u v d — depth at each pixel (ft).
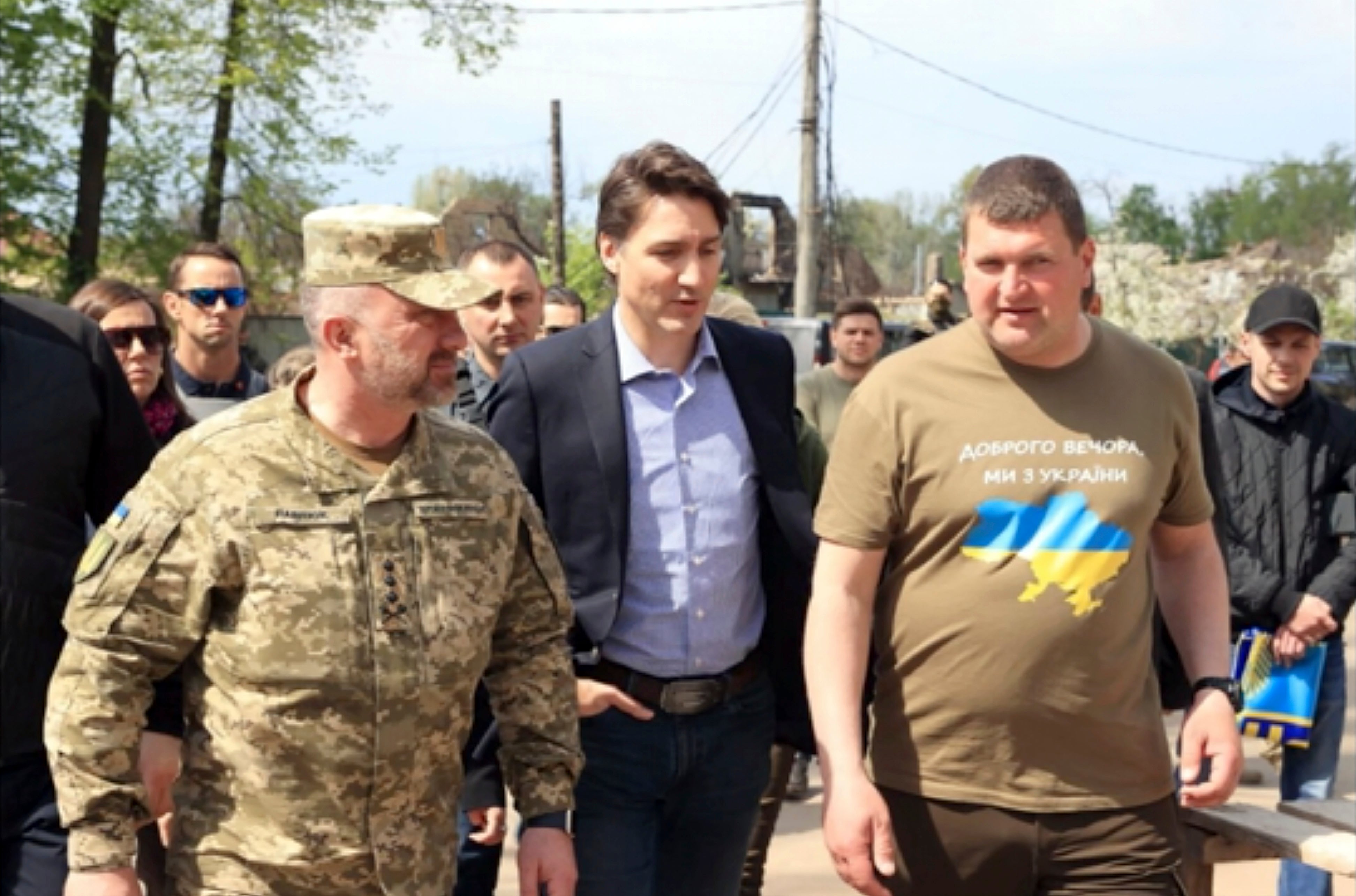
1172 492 10.16
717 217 10.71
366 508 8.33
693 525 10.90
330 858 8.18
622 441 10.78
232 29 65.51
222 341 17.06
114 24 64.75
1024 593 9.44
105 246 68.74
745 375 11.26
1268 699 14.93
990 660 9.50
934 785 9.73
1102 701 9.55
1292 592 14.88
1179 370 9.99
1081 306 9.81
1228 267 154.81
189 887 8.28
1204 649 10.29
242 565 8.14
